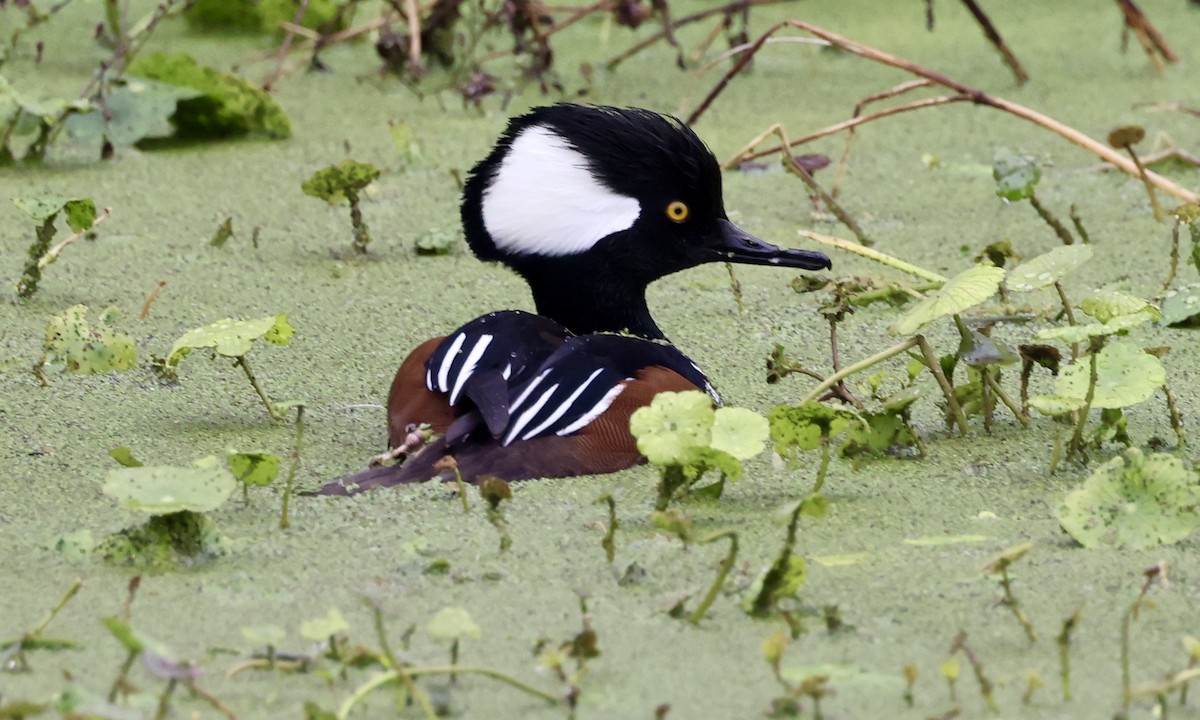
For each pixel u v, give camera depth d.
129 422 9.88
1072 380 8.96
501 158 9.98
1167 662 6.53
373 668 6.41
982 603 7.12
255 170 15.59
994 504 8.45
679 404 7.89
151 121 15.82
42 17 18.05
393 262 13.29
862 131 16.94
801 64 19.45
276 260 13.25
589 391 8.79
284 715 6.03
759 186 15.37
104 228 13.86
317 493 8.48
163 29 20.23
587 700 6.19
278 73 17.31
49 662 6.49
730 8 18.12
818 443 8.52
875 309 12.21
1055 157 16.02
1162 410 10.01
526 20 17.64
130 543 7.61
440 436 8.76
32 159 15.45
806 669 6.46
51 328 10.34
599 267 10.01
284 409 9.77
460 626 6.01
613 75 18.73
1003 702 6.18
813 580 7.37
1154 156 15.44
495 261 10.18
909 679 6.14
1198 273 12.73
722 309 12.27
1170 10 21.66
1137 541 7.72
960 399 9.66
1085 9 21.69
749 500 8.47
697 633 6.80
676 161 9.91
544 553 7.68
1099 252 13.36
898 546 7.80
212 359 11.02
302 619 6.96
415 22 17.55
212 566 7.57
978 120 17.23
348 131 16.86
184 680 5.86
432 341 9.48
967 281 8.77
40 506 8.45
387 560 7.61
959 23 21.08
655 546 7.65
